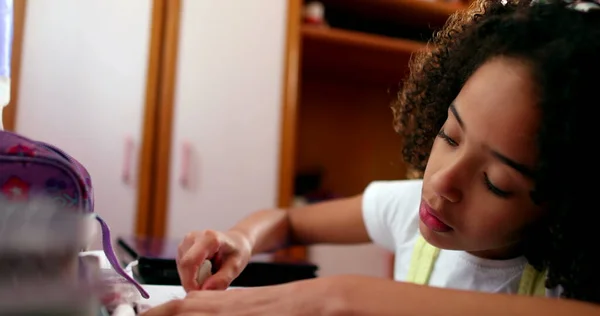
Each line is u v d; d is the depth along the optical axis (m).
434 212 0.41
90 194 0.32
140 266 0.55
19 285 0.24
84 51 1.19
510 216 0.38
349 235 0.78
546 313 0.31
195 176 1.27
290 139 1.34
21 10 1.14
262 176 1.32
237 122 1.30
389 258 1.47
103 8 1.21
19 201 0.26
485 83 0.37
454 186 0.38
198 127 1.27
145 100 1.23
